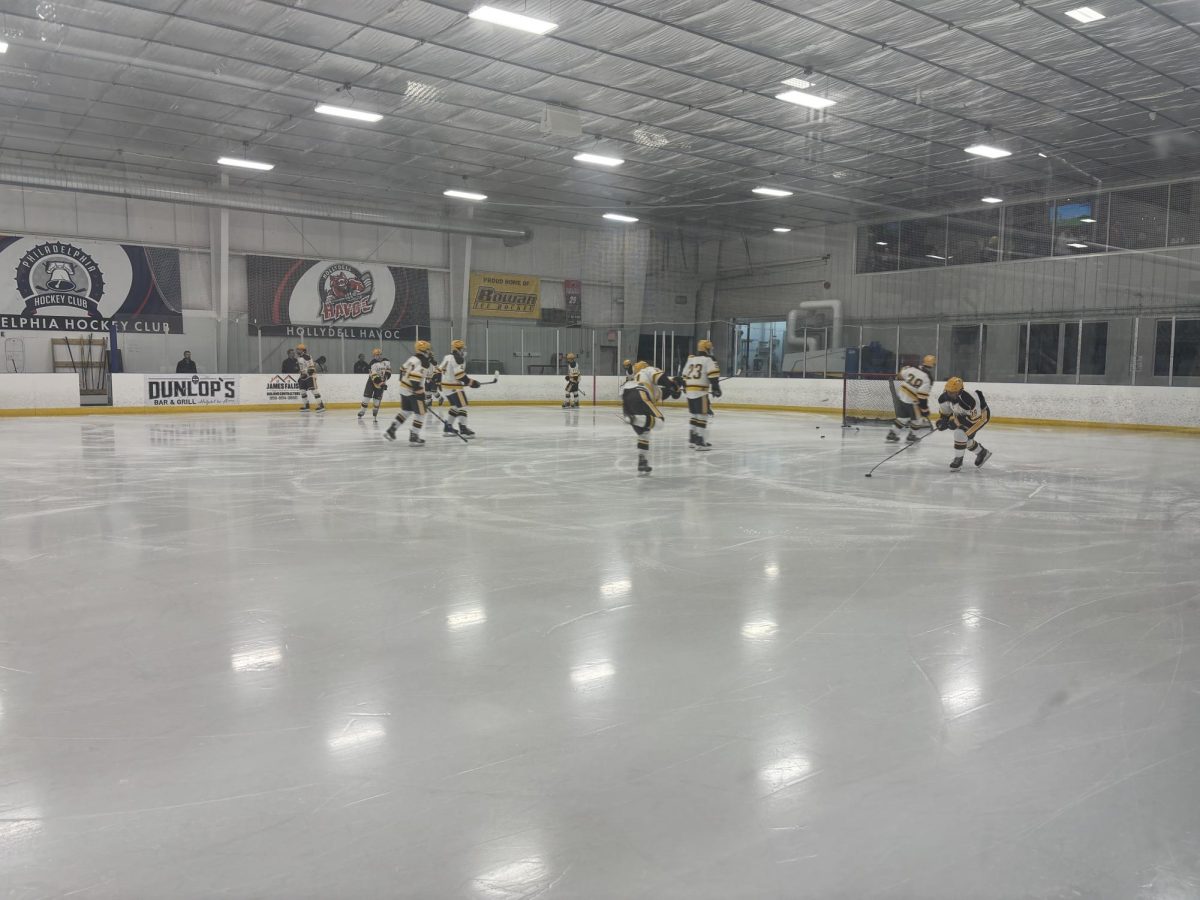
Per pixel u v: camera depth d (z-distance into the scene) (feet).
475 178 62.39
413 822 6.21
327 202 69.26
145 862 5.71
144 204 61.57
